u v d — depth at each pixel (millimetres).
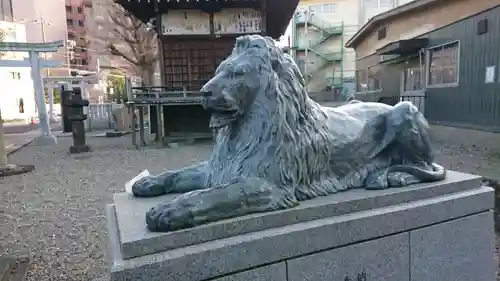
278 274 1332
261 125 1433
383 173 1709
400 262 1568
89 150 7645
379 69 12438
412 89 10109
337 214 1478
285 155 1435
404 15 10102
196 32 8203
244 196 1338
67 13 31547
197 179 1695
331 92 20000
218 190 1328
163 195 1691
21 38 22531
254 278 1294
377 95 12617
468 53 7355
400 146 1779
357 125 1742
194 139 8617
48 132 9508
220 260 1233
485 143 6414
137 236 1201
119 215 1416
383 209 1545
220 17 8211
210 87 1384
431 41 8766
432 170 1784
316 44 21047
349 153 1677
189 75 8430
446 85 8156
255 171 1412
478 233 1769
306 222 1415
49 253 2580
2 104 20984
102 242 2748
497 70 6492
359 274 1485
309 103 1609
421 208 1593
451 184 1734
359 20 20625
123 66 20688
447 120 8148
